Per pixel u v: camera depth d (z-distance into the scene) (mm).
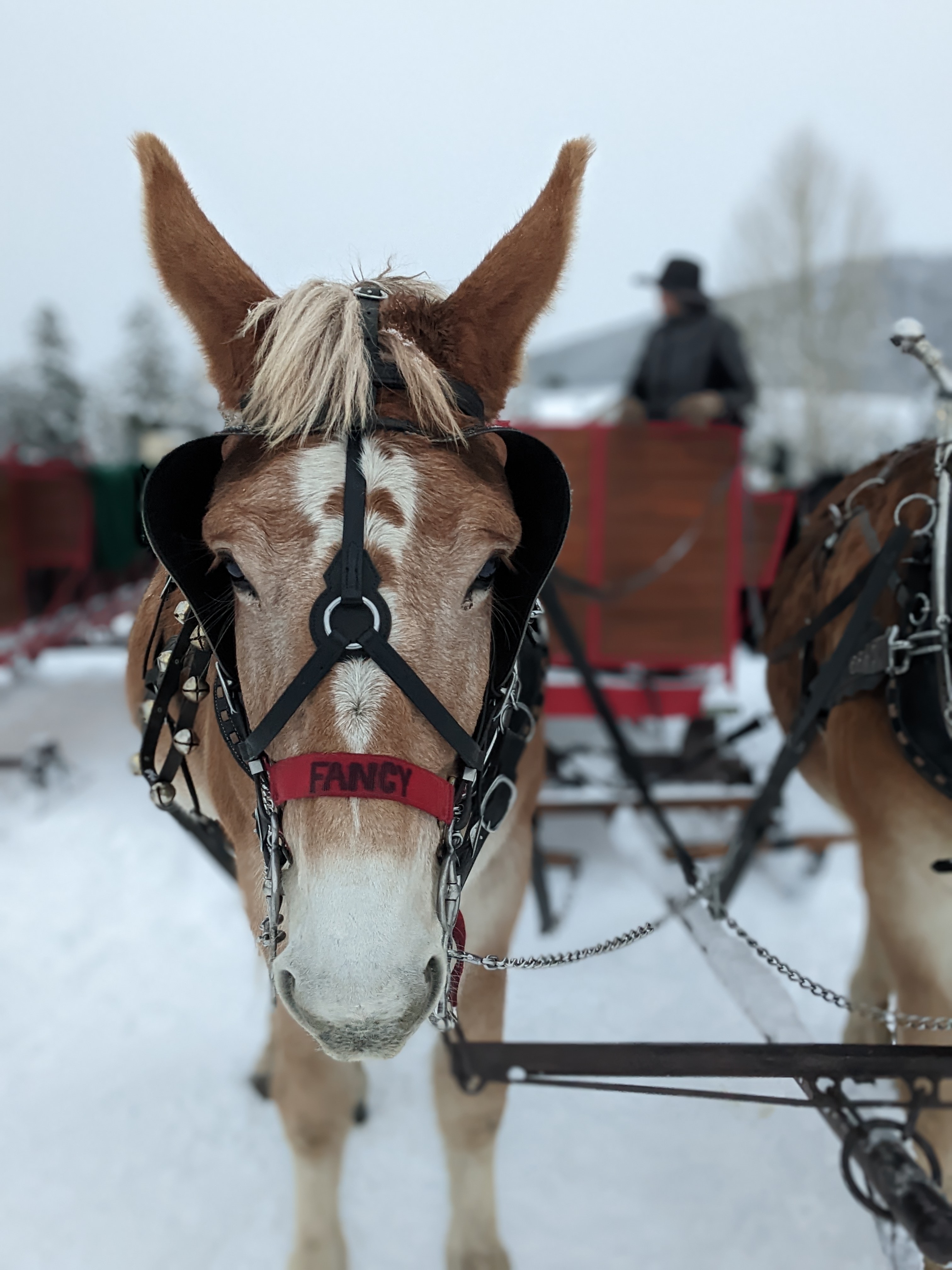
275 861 1352
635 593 4391
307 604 1310
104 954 3879
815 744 2777
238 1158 2752
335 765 1254
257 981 3604
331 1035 1216
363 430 1408
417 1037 3297
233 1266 2377
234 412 1727
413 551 1339
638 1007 3412
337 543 1323
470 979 2221
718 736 4730
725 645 4438
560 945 3865
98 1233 2482
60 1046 3279
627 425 4324
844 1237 2428
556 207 1769
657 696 4477
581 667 3250
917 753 1999
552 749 4488
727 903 3324
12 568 6484
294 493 1360
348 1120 2318
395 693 1284
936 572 2061
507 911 2246
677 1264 2367
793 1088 2828
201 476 1558
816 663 2576
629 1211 2535
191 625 1807
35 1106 2969
